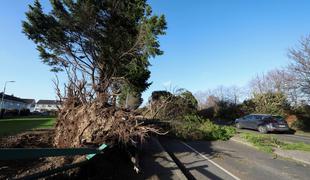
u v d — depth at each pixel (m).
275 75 39.88
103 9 19.33
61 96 8.52
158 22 18.47
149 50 19.12
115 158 7.93
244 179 7.64
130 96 21.02
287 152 11.75
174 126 16.02
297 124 26.47
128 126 6.93
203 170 8.56
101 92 8.08
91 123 6.98
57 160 6.01
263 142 14.25
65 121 7.95
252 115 24.80
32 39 19.05
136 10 20.22
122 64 20.98
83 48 20.30
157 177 7.13
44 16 18.59
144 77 21.78
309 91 24.42
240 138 16.08
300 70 24.50
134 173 7.37
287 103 31.69
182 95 20.77
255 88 44.03
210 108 45.84
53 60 19.58
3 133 11.61
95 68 20.48
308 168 9.16
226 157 10.85
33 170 5.46
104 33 20.42
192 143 14.84
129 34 20.34
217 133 16.47
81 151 4.90
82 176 5.71
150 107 12.68
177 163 9.42
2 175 5.09
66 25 19.03
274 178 7.83
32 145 8.34
